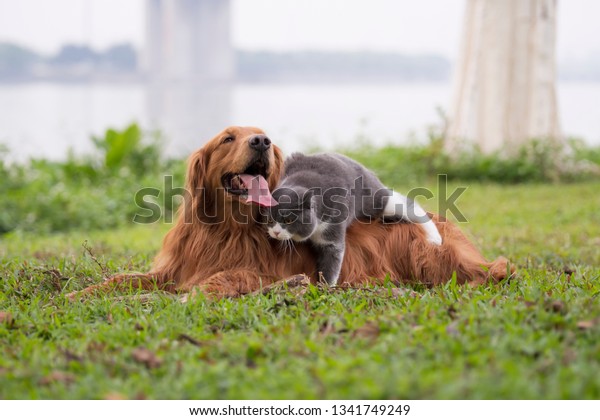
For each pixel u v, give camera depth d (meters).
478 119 23.16
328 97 62.88
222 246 8.62
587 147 26.83
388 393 5.17
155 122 25.81
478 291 7.79
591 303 6.89
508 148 22.94
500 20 22.55
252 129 8.51
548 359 5.60
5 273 9.40
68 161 21.14
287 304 7.51
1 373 5.85
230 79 86.19
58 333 6.89
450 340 5.95
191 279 8.59
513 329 6.15
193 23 83.19
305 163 8.95
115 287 8.48
